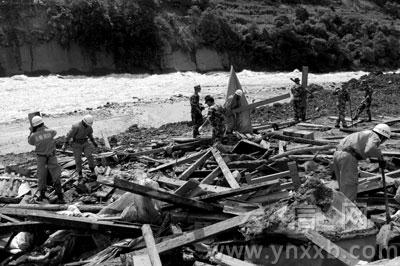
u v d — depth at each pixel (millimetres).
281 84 41031
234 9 62094
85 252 8477
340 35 63031
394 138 17078
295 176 9812
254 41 55062
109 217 9094
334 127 19719
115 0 48938
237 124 16516
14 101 29906
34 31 43844
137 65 48938
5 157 17828
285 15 61312
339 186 9703
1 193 12383
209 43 53469
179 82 41406
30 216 8258
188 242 7504
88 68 46281
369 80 31812
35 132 11586
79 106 28969
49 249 8477
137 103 29875
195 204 8930
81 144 13078
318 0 75000
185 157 14453
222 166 11992
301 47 56125
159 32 50344
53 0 45312
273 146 15180
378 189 10219
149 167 14523
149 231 7805
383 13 80750
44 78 40094
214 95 33594
